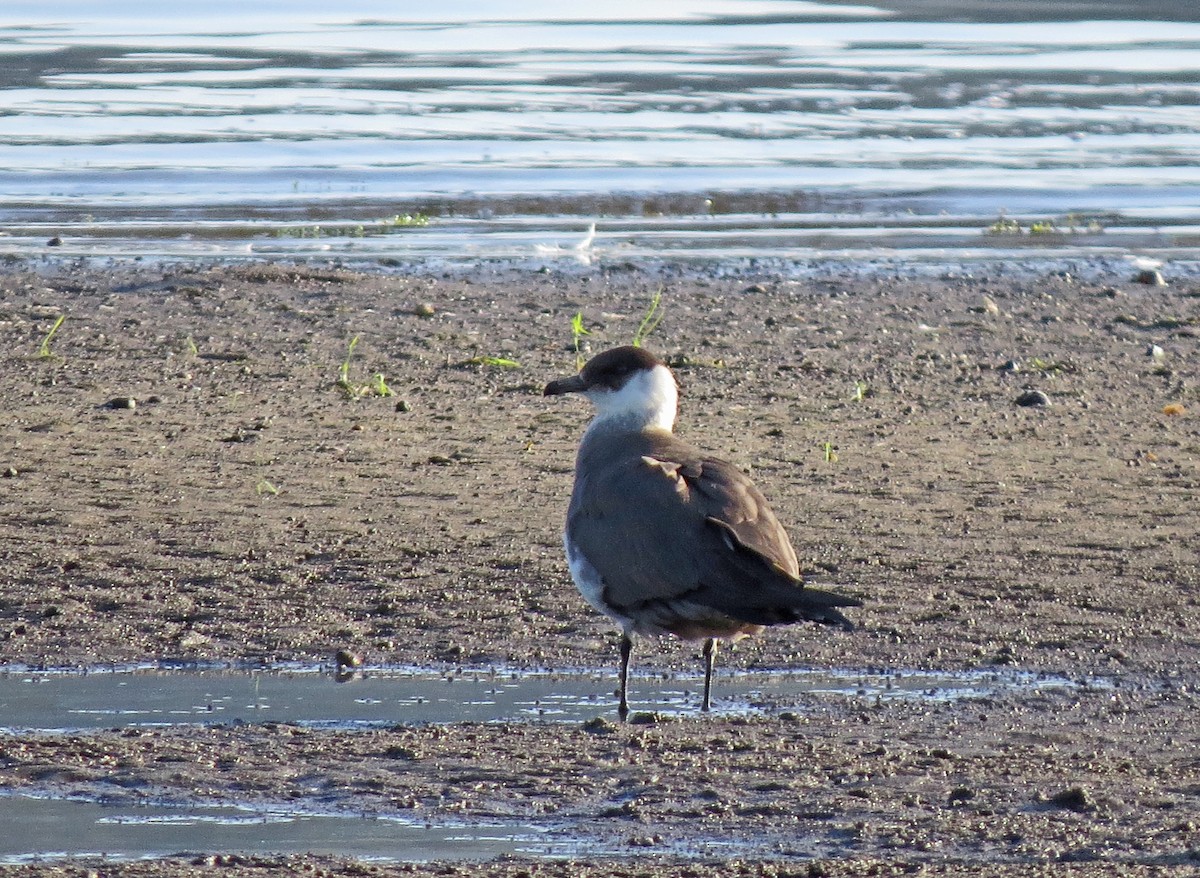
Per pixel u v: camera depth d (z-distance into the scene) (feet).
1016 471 51.19
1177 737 32.53
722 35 154.40
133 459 50.57
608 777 30.01
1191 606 40.81
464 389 58.85
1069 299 72.64
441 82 123.34
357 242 79.41
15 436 52.37
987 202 91.20
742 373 61.16
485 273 74.18
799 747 31.76
